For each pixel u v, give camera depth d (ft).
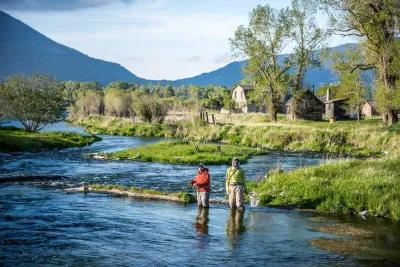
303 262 42.34
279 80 228.02
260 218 59.98
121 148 163.63
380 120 236.22
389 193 66.59
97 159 128.16
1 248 43.34
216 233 51.75
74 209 61.62
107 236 48.85
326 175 77.41
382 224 58.49
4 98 199.93
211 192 79.46
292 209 66.49
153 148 144.87
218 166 116.67
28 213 58.18
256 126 190.60
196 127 212.02
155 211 62.39
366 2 166.50
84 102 375.45
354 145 157.99
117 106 328.08
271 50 225.56
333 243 49.06
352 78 192.54
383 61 171.42
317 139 163.32
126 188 76.18
